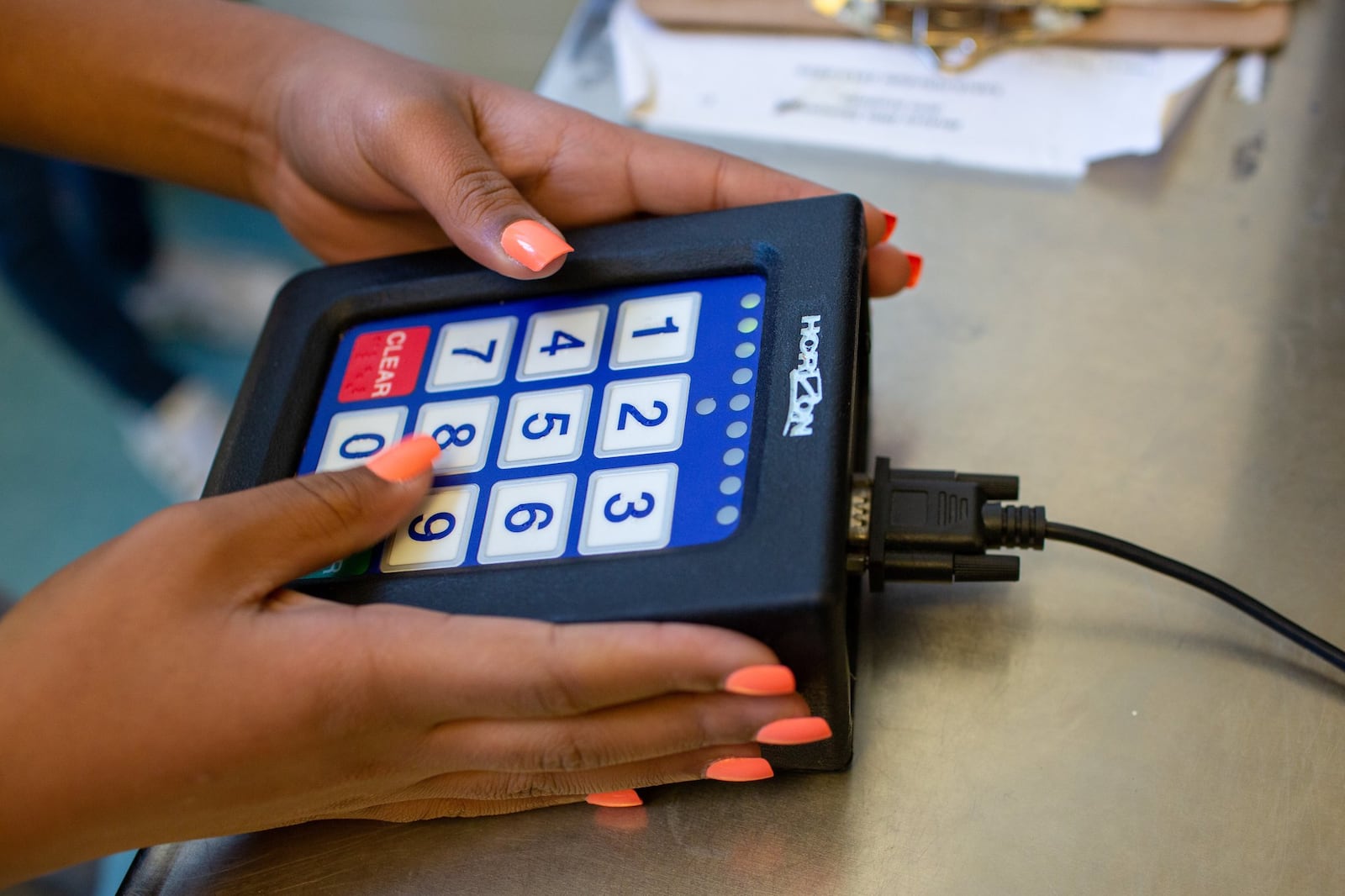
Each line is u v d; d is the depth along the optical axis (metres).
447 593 0.37
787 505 0.35
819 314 0.40
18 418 1.37
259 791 0.37
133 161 0.61
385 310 0.48
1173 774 0.39
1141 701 0.41
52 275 1.15
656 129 0.62
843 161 0.59
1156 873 0.37
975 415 0.49
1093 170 0.57
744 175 0.49
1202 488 0.46
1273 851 0.37
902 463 0.48
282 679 0.35
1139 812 0.38
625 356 0.43
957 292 0.54
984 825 0.38
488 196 0.44
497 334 0.46
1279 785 0.38
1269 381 0.49
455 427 0.43
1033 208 0.57
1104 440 0.48
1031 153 0.58
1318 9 0.61
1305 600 0.42
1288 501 0.45
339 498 0.39
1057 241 0.55
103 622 0.36
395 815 0.41
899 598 0.44
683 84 0.64
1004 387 0.50
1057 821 0.38
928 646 0.43
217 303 1.31
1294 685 0.40
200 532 0.37
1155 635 0.42
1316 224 0.54
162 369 1.28
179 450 1.28
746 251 0.43
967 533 0.40
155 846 0.41
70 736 0.36
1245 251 0.53
